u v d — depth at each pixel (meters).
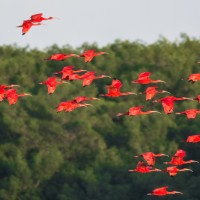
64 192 164.50
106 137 177.00
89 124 174.00
